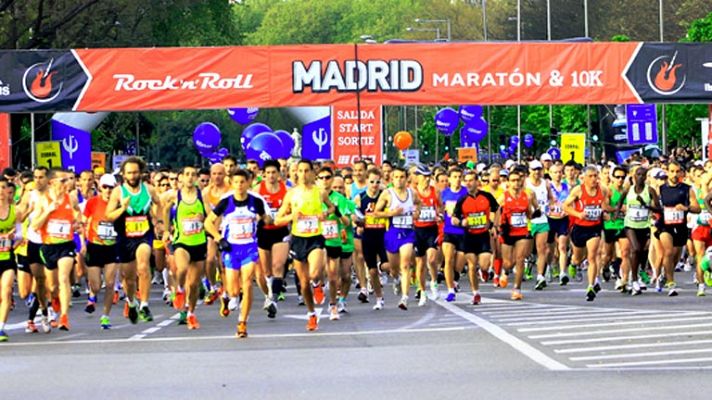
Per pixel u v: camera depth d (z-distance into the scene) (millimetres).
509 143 128625
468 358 22922
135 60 54094
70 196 30672
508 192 36750
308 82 54406
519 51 54938
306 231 28797
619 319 29688
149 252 30812
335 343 25969
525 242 36719
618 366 21609
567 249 41750
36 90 53906
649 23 131125
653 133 71312
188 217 29766
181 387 20188
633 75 55156
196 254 29875
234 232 27766
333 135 63812
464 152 87062
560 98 55031
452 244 35375
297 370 21859
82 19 92125
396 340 26234
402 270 34000
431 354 23625
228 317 33062
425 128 164625
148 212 30672
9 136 57406
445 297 37938
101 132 111062
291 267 46812
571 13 152875
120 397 19344
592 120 114625
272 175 33375
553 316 30844
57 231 29969
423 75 54688
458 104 54906
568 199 36594
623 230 38500
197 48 54125
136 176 30375
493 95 54938
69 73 54062
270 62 54375
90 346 26531
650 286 41250
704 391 18828
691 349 23859
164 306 37531
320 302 35156
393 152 194625
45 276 30297
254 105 54375
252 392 19500
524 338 25922
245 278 27547
